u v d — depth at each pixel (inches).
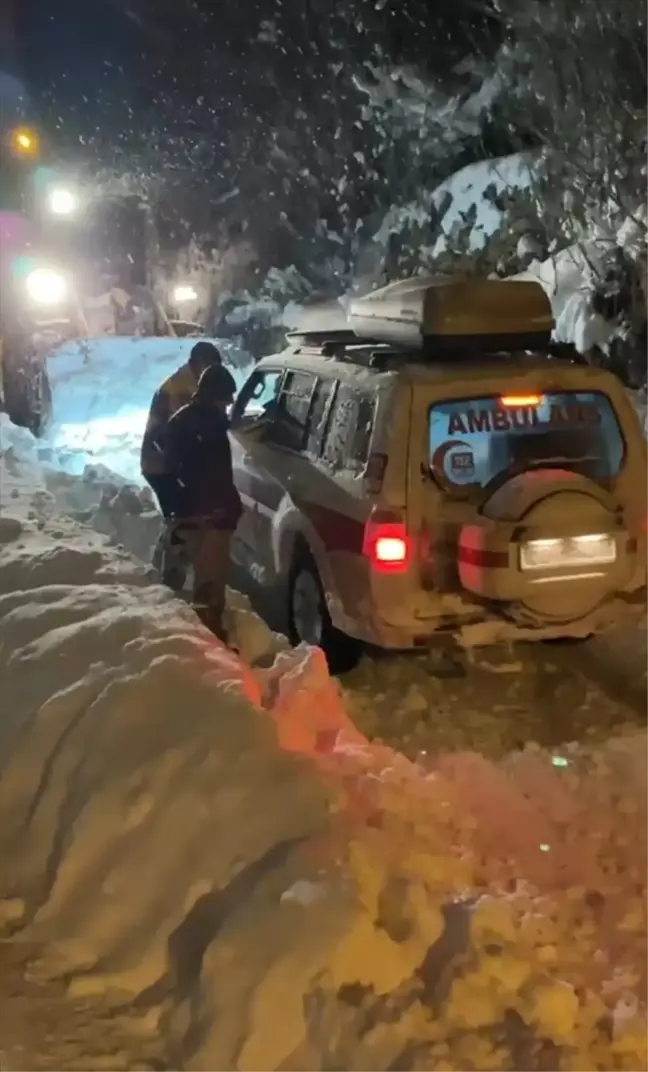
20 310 512.4
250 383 319.9
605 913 156.8
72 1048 124.9
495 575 217.6
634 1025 126.2
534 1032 122.9
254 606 306.0
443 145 720.3
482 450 230.4
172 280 809.5
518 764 205.6
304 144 830.5
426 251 636.7
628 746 213.3
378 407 233.0
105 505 367.9
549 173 523.8
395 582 225.9
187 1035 125.3
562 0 500.1
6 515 280.8
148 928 139.8
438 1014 124.5
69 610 205.0
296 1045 121.9
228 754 156.2
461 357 249.3
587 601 223.9
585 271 518.3
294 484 266.5
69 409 472.7
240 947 128.3
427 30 692.7
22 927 146.0
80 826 152.1
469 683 251.3
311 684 197.2
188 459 255.0
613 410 238.5
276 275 848.3
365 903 133.4
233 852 144.3
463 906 138.8
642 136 477.7
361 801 162.2
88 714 169.2
